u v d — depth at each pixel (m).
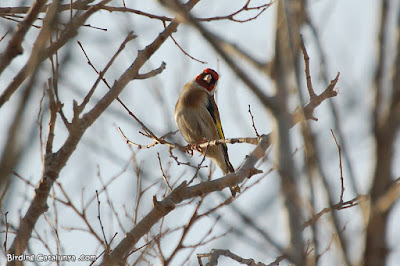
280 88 4.62
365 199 3.91
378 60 3.98
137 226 9.25
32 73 4.59
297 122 5.11
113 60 9.21
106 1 9.01
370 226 3.77
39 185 8.84
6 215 8.36
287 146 4.47
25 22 7.75
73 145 9.18
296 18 5.02
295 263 4.44
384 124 3.80
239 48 4.93
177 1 4.37
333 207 4.26
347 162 4.22
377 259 3.73
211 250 9.42
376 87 3.93
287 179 4.43
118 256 9.02
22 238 8.28
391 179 3.76
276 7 5.00
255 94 4.43
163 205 9.34
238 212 4.65
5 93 7.55
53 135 9.24
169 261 9.31
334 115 4.39
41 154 9.17
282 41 4.77
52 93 8.91
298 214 4.47
